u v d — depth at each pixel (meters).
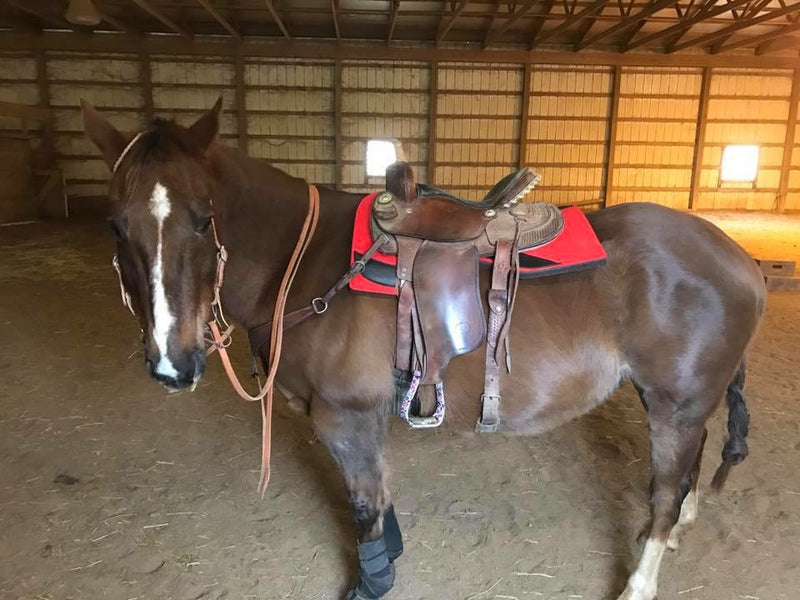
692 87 12.66
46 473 2.49
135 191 1.25
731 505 2.28
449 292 1.50
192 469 2.55
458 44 12.45
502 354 1.54
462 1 9.45
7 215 10.14
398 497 2.36
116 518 2.20
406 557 2.01
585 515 2.24
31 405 3.15
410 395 1.51
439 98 12.50
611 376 1.64
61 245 8.23
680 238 1.63
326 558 2.00
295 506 2.29
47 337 4.29
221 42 11.91
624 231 1.64
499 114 12.65
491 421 1.59
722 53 12.42
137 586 1.86
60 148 11.94
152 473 2.51
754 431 2.88
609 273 1.59
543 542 2.09
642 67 12.47
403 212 1.51
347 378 1.54
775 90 12.74
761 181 13.19
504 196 1.59
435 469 2.56
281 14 11.41
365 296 1.52
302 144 12.62
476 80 12.47
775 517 2.21
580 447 2.75
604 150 12.91
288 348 1.59
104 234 9.25
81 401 3.21
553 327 1.56
